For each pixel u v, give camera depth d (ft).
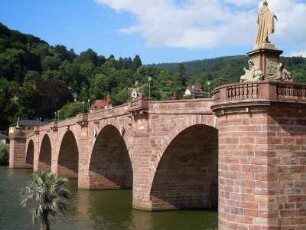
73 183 313.53
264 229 104.63
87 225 170.40
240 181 109.40
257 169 106.63
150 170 183.73
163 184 185.06
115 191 262.47
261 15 123.65
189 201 188.85
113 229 162.61
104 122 242.78
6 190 279.08
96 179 269.03
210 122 150.61
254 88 107.96
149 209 184.75
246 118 109.09
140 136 189.47
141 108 183.42
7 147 552.00
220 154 116.78
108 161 270.87
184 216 177.58
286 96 107.34
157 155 179.22
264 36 122.42
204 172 188.75
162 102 175.63
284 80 114.83
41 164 445.37
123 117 213.46
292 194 106.73
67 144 346.33
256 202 106.11
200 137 170.30
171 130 170.71
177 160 180.55
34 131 454.40
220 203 115.85
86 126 275.59
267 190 105.09
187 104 161.68
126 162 274.36
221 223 114.62
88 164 269.64
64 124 330.95
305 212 107.55
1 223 180.14
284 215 105.70
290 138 107.55
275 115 106.63
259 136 106.83
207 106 151.94
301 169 108.06
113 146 264.52
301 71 439.22
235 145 111.04
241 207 108.68
